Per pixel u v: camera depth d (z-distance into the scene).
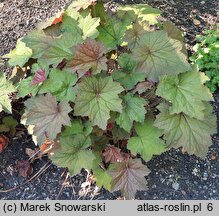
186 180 0.60
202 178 0.60
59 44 0.57
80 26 0.60
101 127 0.52
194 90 0.53
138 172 0.55
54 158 0.54
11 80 0.64
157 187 0.59
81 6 0.61
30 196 0.59
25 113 0.60
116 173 0.54
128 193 0.54
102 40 0.60
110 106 0.53
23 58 0.61
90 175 0.60
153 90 0.58
